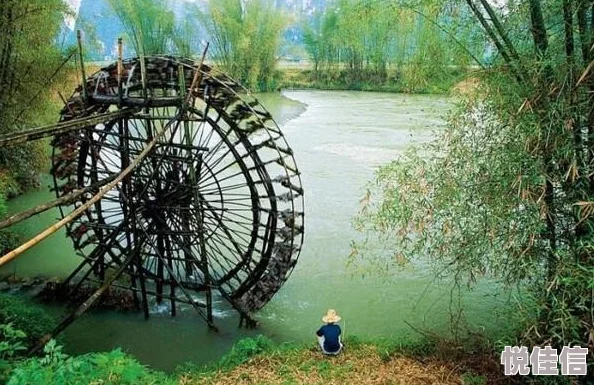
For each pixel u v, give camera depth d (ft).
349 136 74.23
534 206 16.39
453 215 18.66
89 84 30.22
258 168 27.58
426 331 24.11
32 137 21.16
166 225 28.40
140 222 26.91
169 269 26.76
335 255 34.63
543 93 15.98
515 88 16.63
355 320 26.89
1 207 32.07
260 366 20.39
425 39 20.12
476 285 29.40
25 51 44.96
